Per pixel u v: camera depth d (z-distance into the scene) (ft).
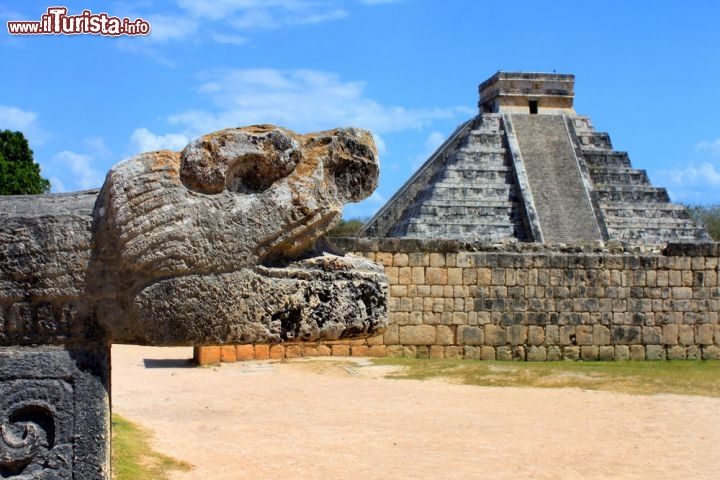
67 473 17.25
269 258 16.75
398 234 170.30
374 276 17.20
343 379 65.77
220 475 36.65
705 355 79.00
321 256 17.07
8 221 17.30
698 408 54.95
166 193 16.43
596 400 57.52
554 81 199.52
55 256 17.26
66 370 17.34
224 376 67.62
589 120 197.77
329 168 16.98
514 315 77.15
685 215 176.86
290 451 41.70
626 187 180.96
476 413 52.42
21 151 122.31
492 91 203.21
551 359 77.25
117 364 76.33
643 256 78.89
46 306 17.37
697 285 79.30
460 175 176.24
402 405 55.01
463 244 78.02
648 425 49.29
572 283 77.92
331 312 16.80
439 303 76.54
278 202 16.48
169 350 91.50
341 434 45.93
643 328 78.54
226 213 16.38
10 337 17.34
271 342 16.70
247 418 50.37
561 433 46.83
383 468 38.58
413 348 76.33
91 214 17.39
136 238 16.38
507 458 40.83
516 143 184.75
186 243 16.28
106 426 17.48
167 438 44.01
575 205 173.17
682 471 38.78
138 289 16.49
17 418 17.30
